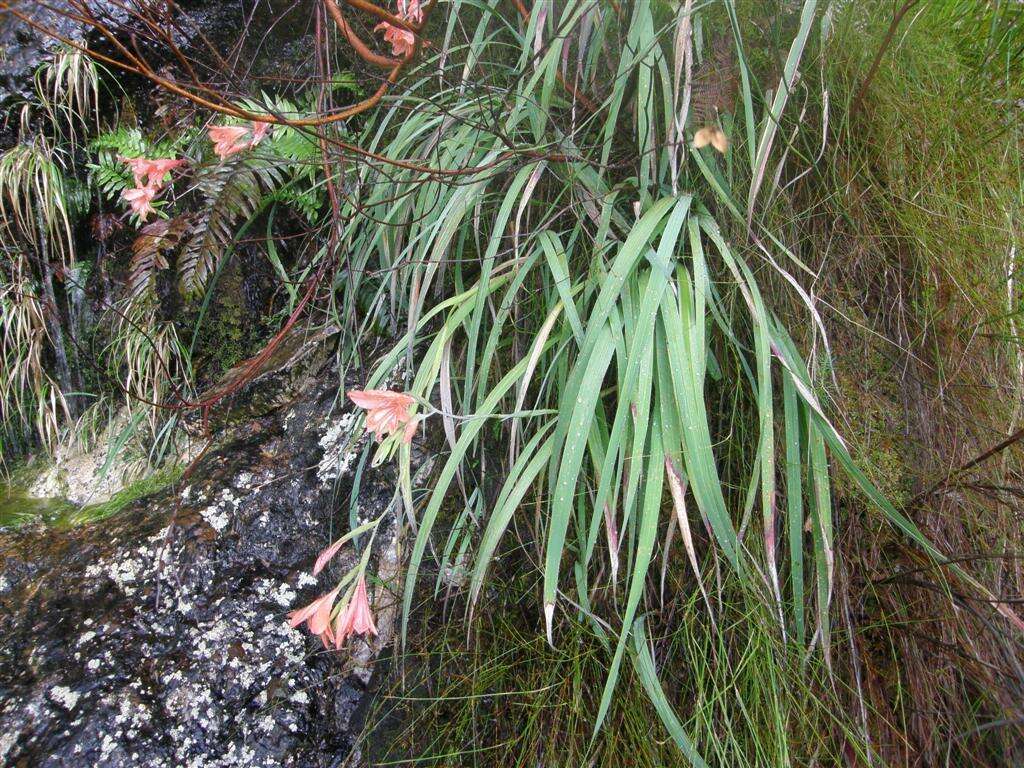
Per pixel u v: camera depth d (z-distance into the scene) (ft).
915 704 2.67
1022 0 3.48
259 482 3.50
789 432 2.56
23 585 3.26
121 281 3.97
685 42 2.73
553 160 3.06
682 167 2.98
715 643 2.70
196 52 3.74
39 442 4.12
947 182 3.16
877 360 3.07
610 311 2.59
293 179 3.66
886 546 2.85
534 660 2.87
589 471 2.89
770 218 3.01
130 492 3.76
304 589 3.24
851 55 3.09
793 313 3.00
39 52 3.53
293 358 3.78
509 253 3.08
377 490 3.35
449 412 2.84
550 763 2.70
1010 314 2.85
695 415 2.44
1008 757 2.53
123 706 2.93
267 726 2.98
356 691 3.06
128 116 3.84
